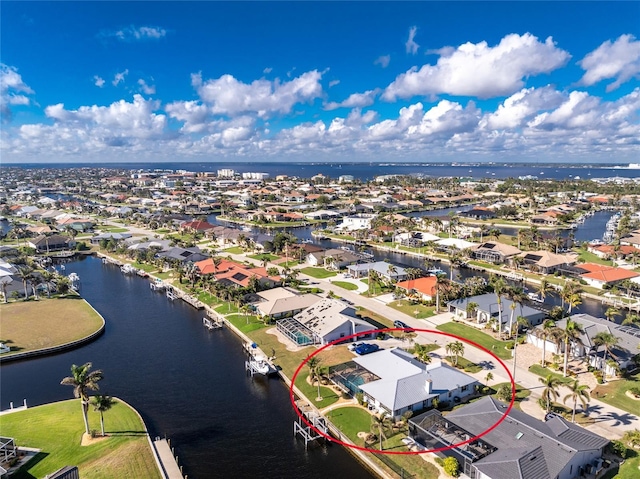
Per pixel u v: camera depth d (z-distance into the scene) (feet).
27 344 351.05
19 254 654.53
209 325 389.39
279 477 207.51
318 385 273.13
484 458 191.83
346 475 207.51
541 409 242.58
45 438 225.15
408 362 277.23
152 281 558.97
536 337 327.26
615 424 226.99
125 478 197.57
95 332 376.07
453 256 586.04
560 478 181.98
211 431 242.78
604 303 439.63
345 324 345.92
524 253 587.27
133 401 274.57
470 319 382.22
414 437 218.18
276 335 359.66
